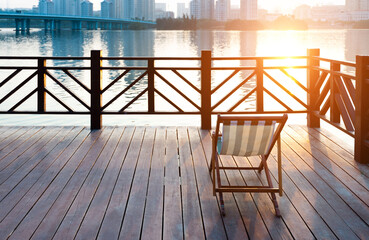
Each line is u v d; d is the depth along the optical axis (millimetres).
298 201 3373
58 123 11414
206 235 2814
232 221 3021
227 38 93375
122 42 72375
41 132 5543
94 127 5742
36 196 3449
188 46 62125
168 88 19375
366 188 3641
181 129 5734
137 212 3162
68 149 4785
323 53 44719
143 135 5418
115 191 3568
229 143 3244
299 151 4727
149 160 4410
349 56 40812
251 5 193625
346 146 4914
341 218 3070
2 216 3078
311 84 5805
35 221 3000
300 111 5859
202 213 3150
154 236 2799
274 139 3346
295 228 2914
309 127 5867
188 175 3973
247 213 3154
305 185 3717
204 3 193500
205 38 93875
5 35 97250
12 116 12211
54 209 3201
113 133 5504
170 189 3621
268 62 34531
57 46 58812
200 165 4266
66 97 16875
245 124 3129
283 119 3121
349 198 3428
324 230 2891
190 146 4934
